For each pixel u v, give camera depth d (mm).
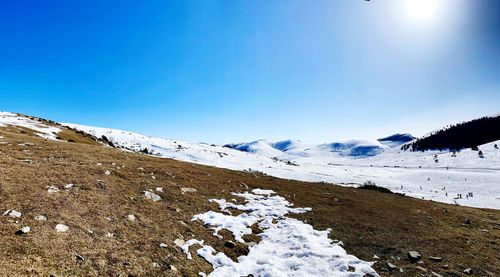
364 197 24516
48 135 43062
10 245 6871
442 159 194500
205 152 93125
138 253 8648
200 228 12547
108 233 9305
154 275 7719
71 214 9719
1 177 11203
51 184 11977
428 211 20344
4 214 8297
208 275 8648
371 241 12656
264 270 9508
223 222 13844
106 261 7637
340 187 30531
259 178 29141
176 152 85375
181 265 8742
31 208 9227
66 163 16250
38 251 7023
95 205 11203
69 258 7191
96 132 92500
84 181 13609
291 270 9703
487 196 69875
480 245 12867
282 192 23312
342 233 13695
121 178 16297
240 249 11211
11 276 5738
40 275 6145
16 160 14711
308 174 81938
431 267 10078
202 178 22594
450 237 13773
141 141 92188
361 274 9312
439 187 91750
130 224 10602
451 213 20438
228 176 26453
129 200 13109
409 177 124312
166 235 10664
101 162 19000
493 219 19906
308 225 14734
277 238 12758
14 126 41625
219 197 18562
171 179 19594
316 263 10125
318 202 20703
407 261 10578
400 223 15836
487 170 130625
